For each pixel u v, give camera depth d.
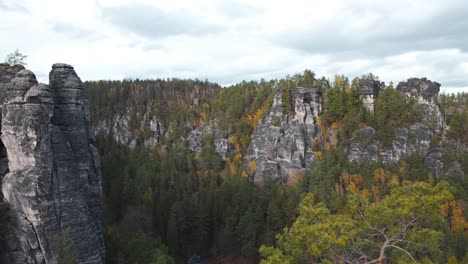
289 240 26.59
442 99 146.38
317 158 127.69
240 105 170.88
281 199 93.44
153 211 85.06
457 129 120.31
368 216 23.55
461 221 80.56
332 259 23.19
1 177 36.66
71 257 34.44
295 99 141.25
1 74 37.38
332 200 89.62
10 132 34.47
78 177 38.41
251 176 138.62
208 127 171.88
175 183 111.50
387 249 23.52
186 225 80.19
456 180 102.00
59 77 41.28
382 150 119.62
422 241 21.42
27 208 33.94
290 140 134.38
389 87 133.88
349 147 123.56
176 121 188.75
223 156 155.38
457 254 66.88
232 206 88.75
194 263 76.81
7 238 34.41
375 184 101.31
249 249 73.19
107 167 107.94
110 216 83.75
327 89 149.62
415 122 124.31
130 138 189.00
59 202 35.78
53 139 36.41
